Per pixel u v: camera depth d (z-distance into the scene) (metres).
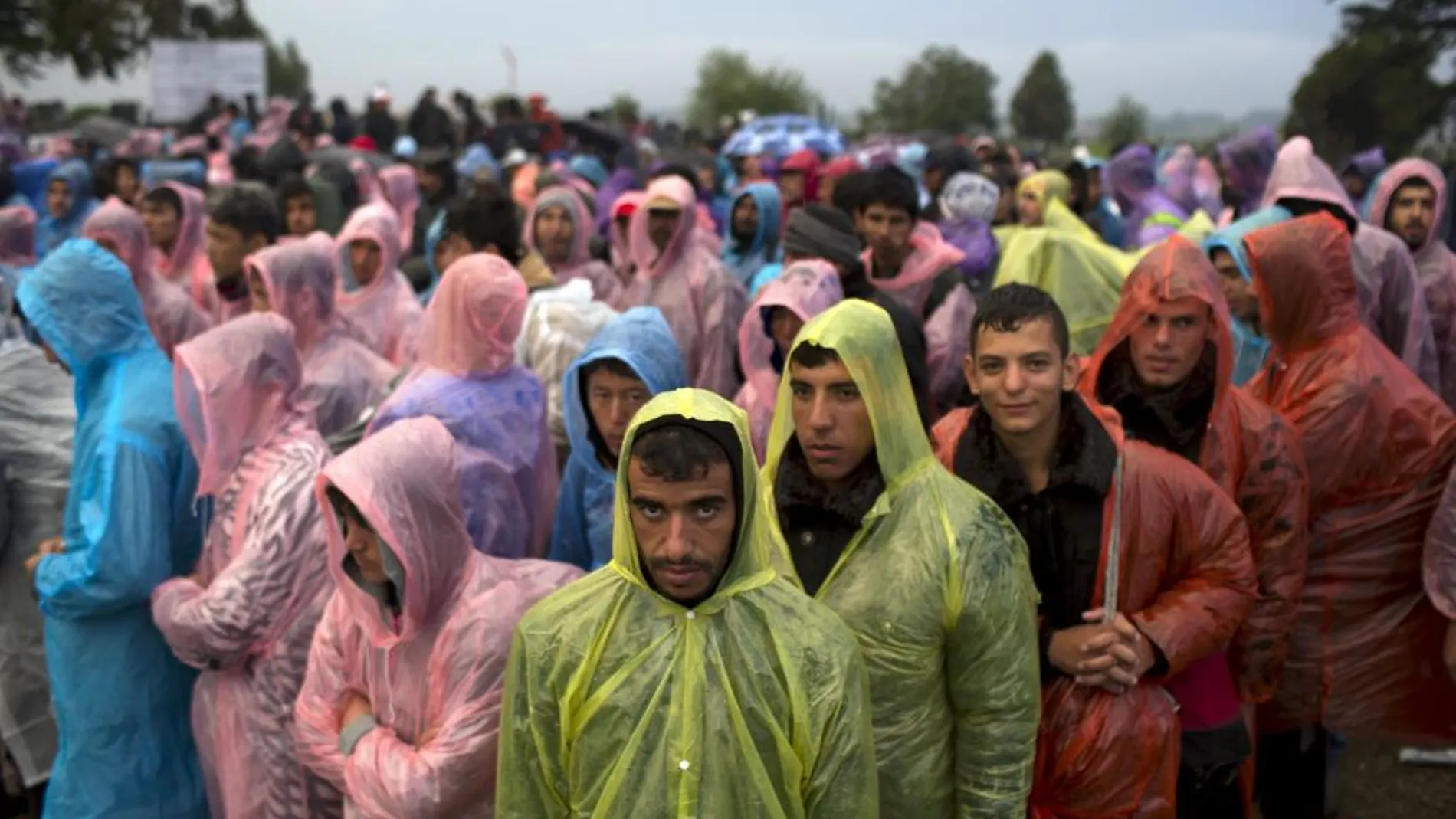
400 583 2.61
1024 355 2.49
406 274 7.31
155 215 6.73
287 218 7.90
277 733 3.17
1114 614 2.58
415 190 10.20
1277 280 3.63
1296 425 3.60
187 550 3.56
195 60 24.58
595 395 3.32
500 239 5.46
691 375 5.67
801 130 19.22
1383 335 4.90
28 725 4.11
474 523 3.49
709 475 1.99
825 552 2.44
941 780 2.35
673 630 2.07
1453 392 5.43
